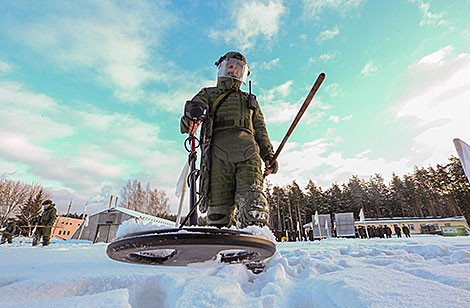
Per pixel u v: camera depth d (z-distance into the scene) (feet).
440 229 116.67
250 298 3.36
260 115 8.55
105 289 3.87
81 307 2.61
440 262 6.70
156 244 3.42
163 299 3.96
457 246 10.58
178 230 3.47
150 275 4.16
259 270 5.28
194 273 4.83
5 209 111.86
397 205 207.62
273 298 3.17
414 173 213.46
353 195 212.84
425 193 199.82
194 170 6.97
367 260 6.75
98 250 13.44
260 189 6.87
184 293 3.24
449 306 2.28
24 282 3.71
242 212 6.60
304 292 3.70
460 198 176.14
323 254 8.35
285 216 191.83
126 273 4.46
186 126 7.63
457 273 3.84
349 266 5.91
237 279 4.53
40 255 9.38
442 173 191.62
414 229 120.78
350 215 71.10
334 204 211.41
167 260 4.06
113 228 82.94
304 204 196.34
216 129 7.69
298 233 85.71
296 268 5.29
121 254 3.76
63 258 8.04
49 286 3.72
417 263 5.87
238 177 7.06
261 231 4.26
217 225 7.18
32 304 2.71
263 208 6.55
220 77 8.29
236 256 4.33
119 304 2.73
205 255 3.84
